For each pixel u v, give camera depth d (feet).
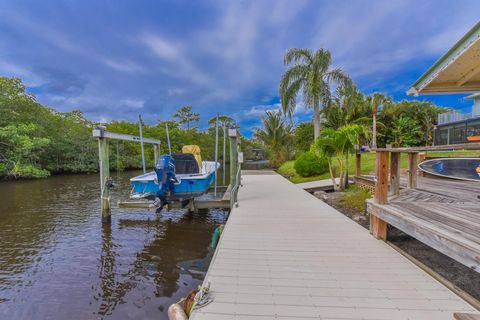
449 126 51.11
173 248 16.15
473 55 9.13
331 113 61.77
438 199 12.41
